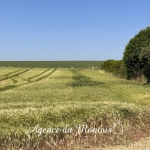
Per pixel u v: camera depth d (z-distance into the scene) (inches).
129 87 883.4
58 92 790.5
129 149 305.9
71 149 307.0
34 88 954.7
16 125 323.0
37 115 341.7
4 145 298.8
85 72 2198.6
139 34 1236.5
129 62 1274.6
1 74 1754.4
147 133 362.9
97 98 654.5
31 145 304.7
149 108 427.2
